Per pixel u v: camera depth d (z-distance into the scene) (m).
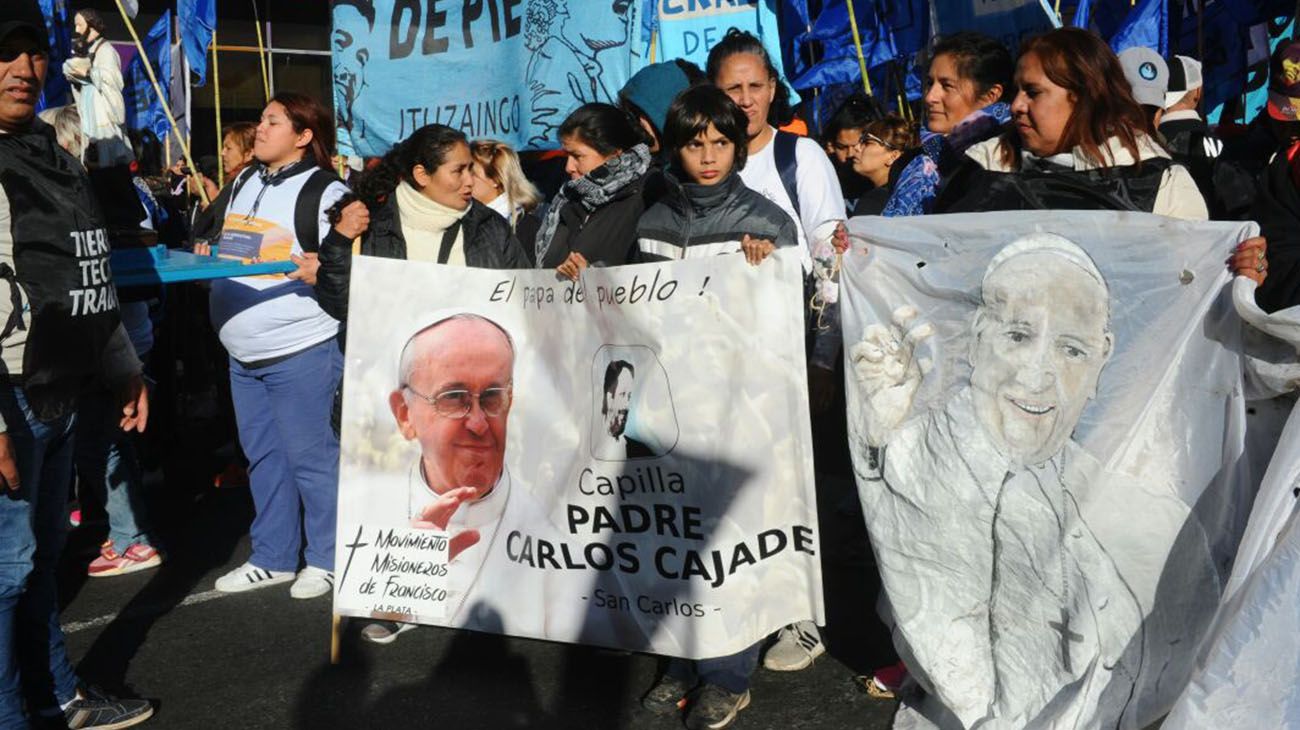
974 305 3.12
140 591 4.92
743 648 3.45
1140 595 2.99
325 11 14.45
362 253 4.11
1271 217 3.57
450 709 3.73
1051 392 3.04
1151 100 3.74
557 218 4.16
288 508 4.91
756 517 3.40
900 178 4.10
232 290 4.63
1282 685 2.50
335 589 3.97
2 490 3.20
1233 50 7.51
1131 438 2.98
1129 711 2.99
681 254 3.64
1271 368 2.83
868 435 3.28
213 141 13.90
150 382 5.79
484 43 5.96
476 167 5.20
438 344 3.81
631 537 3.59
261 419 4.80
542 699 3.77
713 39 6.42
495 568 3.80
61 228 3.19
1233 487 2.93
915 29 7.48
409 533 3.88
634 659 4.02
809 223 4.19
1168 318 2.95
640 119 4.40
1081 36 3.16
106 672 4.08
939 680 3.19
